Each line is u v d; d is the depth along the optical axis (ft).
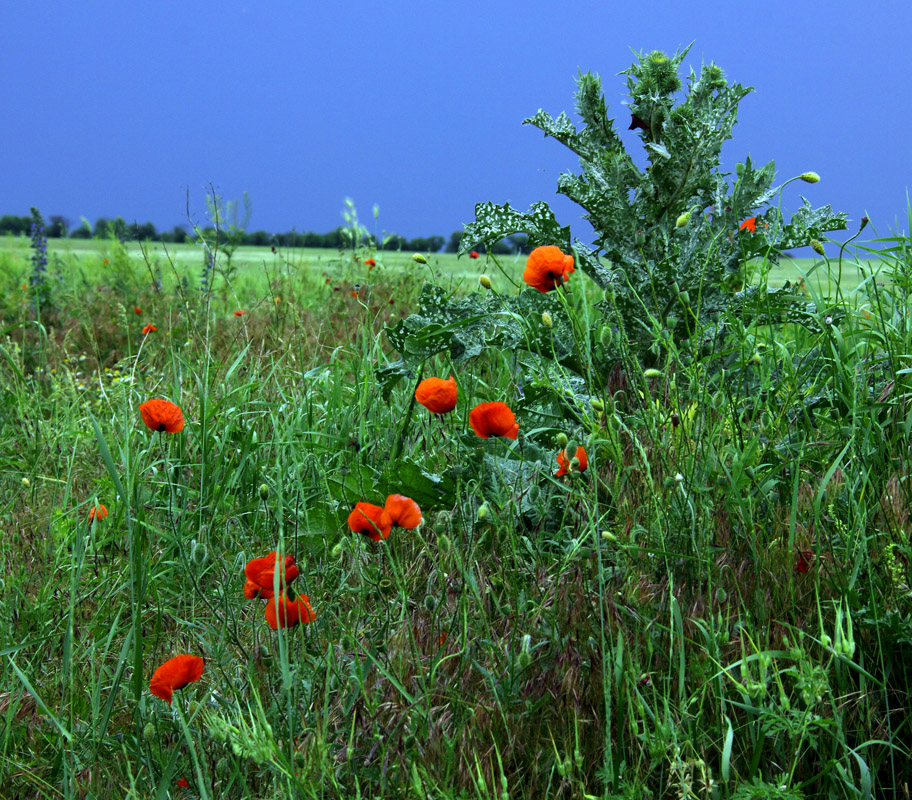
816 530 5.77
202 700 5.51
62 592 7.55
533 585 6.31
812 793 4.66
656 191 9.75
